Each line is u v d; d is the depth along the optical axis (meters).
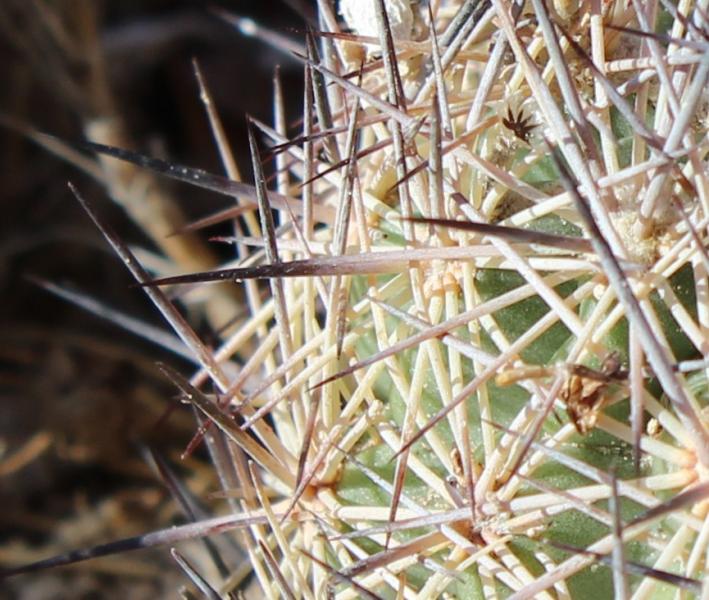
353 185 0.20
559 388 0.17
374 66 0.21
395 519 0.19
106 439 0.39
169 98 0.46
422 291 0.19
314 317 0.21
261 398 0.22
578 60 0.20
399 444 0.19
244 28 0.30
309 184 0.20
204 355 0.21
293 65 0.46
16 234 0.44
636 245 0.18
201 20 0.47
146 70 0.46
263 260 0.23
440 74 0.19
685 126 0.18
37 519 0.38
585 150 0.19
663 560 0.17
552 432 0.18
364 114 0.21
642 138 0.18
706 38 0.18
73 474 0.39
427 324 0.18
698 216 0.18
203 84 0.25
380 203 0.20
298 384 0.20
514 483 0.18
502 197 0.19
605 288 0.18
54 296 0.43
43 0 0.39
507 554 0.18
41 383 0.40
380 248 0.20
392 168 0.20
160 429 0.39
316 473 0.20
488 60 0.20
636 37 0.20
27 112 0.45
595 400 0.17
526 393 0.19
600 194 0.18
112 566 0.36
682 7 0.19
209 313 0.37
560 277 0.18
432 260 0.19
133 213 0.38
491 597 0.18
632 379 0.17
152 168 0.21
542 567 0.18
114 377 0.41
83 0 0.39
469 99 0.20
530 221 0.19
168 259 0.41
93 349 0.41
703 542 0.17
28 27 0.41
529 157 0.19
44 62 0.40
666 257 0.18
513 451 0.18
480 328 0.19
